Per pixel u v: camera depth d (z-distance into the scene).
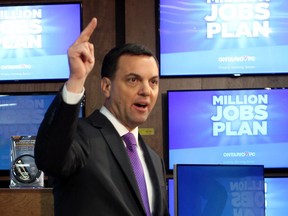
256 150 3.13
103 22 3.38
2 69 3.33
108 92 1.68
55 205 1.55
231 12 3.22
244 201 2.07
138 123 1.66
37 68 3.32
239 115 3.16
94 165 1.51
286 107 3.15
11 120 3.25
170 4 3.24
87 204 1.47
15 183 2.34
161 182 1.75
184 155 3.15
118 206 1.48
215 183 2.04
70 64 1.35
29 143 2.37
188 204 1.99
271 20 3.21
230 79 3.29
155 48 3.29
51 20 3.32
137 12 3.32
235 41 3.22
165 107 3.28
